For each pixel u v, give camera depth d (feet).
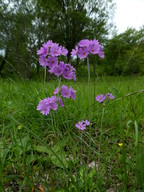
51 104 0.64
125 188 0.49
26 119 0.93
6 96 1.31
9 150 0.70
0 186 0.51
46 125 0.95
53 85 1.29
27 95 1.20
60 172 0.62
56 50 0.61
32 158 0.66
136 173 0.54
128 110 1.08
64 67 0.63
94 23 9.27
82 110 0.99
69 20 9.07
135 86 1.85
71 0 9.16
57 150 0.72
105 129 0.95
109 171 0.63
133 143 0.80
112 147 0.77
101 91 1.47
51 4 8.45
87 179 0.55
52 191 0.52
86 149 0.76
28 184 0.55
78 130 0.90
